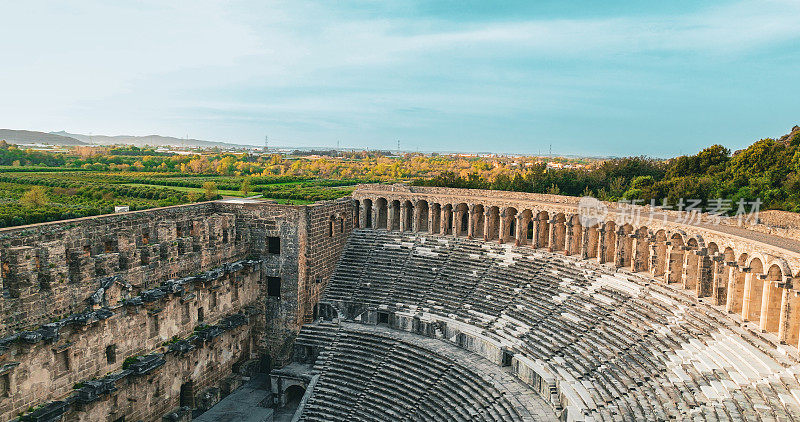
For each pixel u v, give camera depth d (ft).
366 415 155.02
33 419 114.42
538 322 162.40
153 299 144.25
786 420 89.30
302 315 194.70
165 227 153.38
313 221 195.52
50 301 119.55
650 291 153.38
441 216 221.87
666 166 337.52
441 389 153.38
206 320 170.81
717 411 98.73
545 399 137.18
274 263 192.03
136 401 142.00
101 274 133.18
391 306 193.36
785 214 165.68
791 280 109.40
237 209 192.85
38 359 116.78
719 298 136.77
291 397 186.39
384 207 239.91
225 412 165.07
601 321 149.38
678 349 124.06
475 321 175.01
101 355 131.95
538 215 199.11
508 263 195.42
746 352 113.29
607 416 113.80
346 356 178.81
